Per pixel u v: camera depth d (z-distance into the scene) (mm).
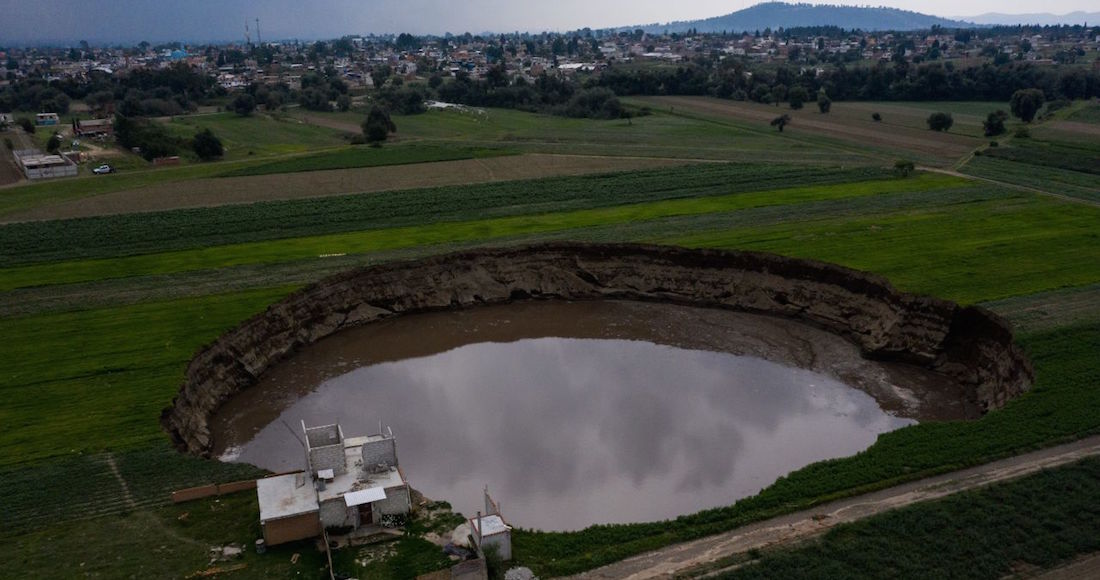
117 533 39844
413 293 75875
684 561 37531
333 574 36531
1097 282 70438
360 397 58844
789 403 56938
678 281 78188
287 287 72875
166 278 76875
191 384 56250
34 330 64625
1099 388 51125
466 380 61469
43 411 51750
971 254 78875
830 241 83938
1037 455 45094
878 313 67750
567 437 52094
